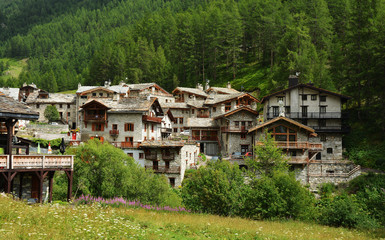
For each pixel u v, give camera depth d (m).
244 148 65.94
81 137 64.06
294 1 135.00
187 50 141.50
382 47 63.94
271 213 31.81
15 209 19.70
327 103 67.56
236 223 27.28
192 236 21.84
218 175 33.50
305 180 55.25
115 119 62.94
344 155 64.75
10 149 26.58
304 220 32.25
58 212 20.94
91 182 35.25
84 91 97.31
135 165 38.72
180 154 53.75
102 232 17.61
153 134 67.94
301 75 79.94
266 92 99.06
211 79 131.88
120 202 31.72
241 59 137.62
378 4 78.56
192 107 91.50
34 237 15.90
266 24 122.12
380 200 36.56
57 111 104.44
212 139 75.44
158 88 114.31
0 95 27.83
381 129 65.88
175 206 36.31
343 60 75.44
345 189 52.56
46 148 65.62
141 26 186.00
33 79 194.00
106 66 157.12
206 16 148.75
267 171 49.81
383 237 27.08
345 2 112.19
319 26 105.50
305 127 56.22
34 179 31.34
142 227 22.34
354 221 31.47
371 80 66.06
